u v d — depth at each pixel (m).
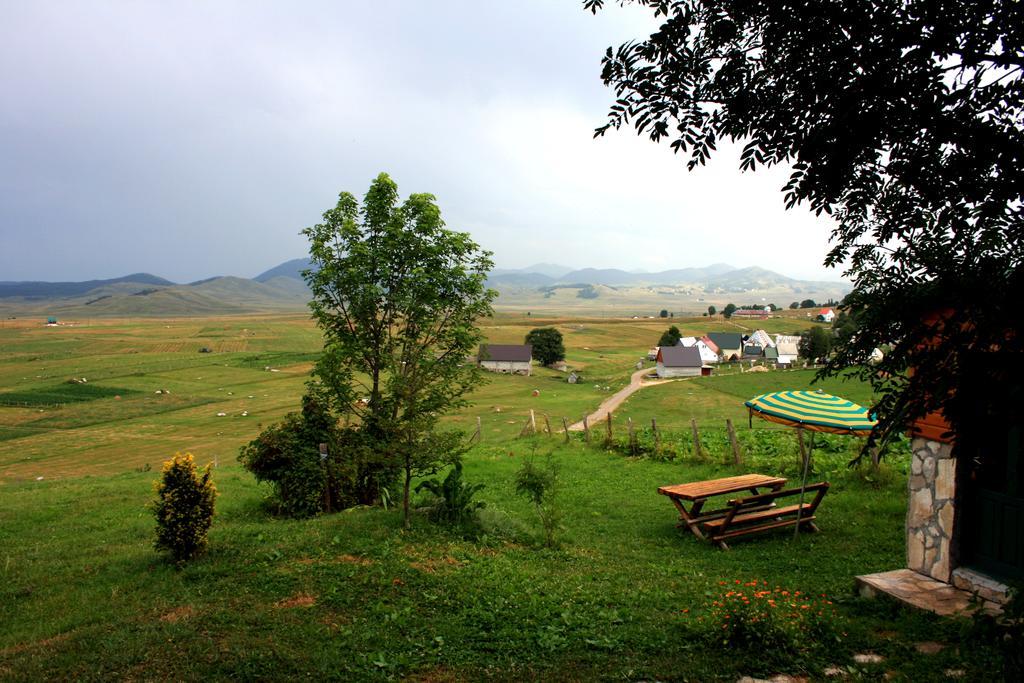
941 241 5.73
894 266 5.95
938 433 9.19
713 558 11.70
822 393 13.21
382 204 16.73
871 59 5.16
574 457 24.47
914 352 5.61
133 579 9.87
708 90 6.29
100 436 61.50
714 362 129.62
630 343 185.88
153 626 7.82
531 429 35.28
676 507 14.52
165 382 101.75
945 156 5.67
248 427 64.75
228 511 15.95
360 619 8.09
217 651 7.09
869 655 7.09
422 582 9.35
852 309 6.12
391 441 12.59
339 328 16.58
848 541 12.32
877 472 16.47
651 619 8.27
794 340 131.88
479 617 8.21
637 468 21.42
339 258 16.55
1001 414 4.82
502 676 6.61
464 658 7.05
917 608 8.38
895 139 5.64
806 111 5.72
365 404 16.97
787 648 7.05
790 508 13.54
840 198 6.41
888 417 5.93
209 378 107.00
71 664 6.81
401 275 16.69
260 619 8.00
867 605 8.75
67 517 15.73
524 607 8.59
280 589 9.05
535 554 11.51
